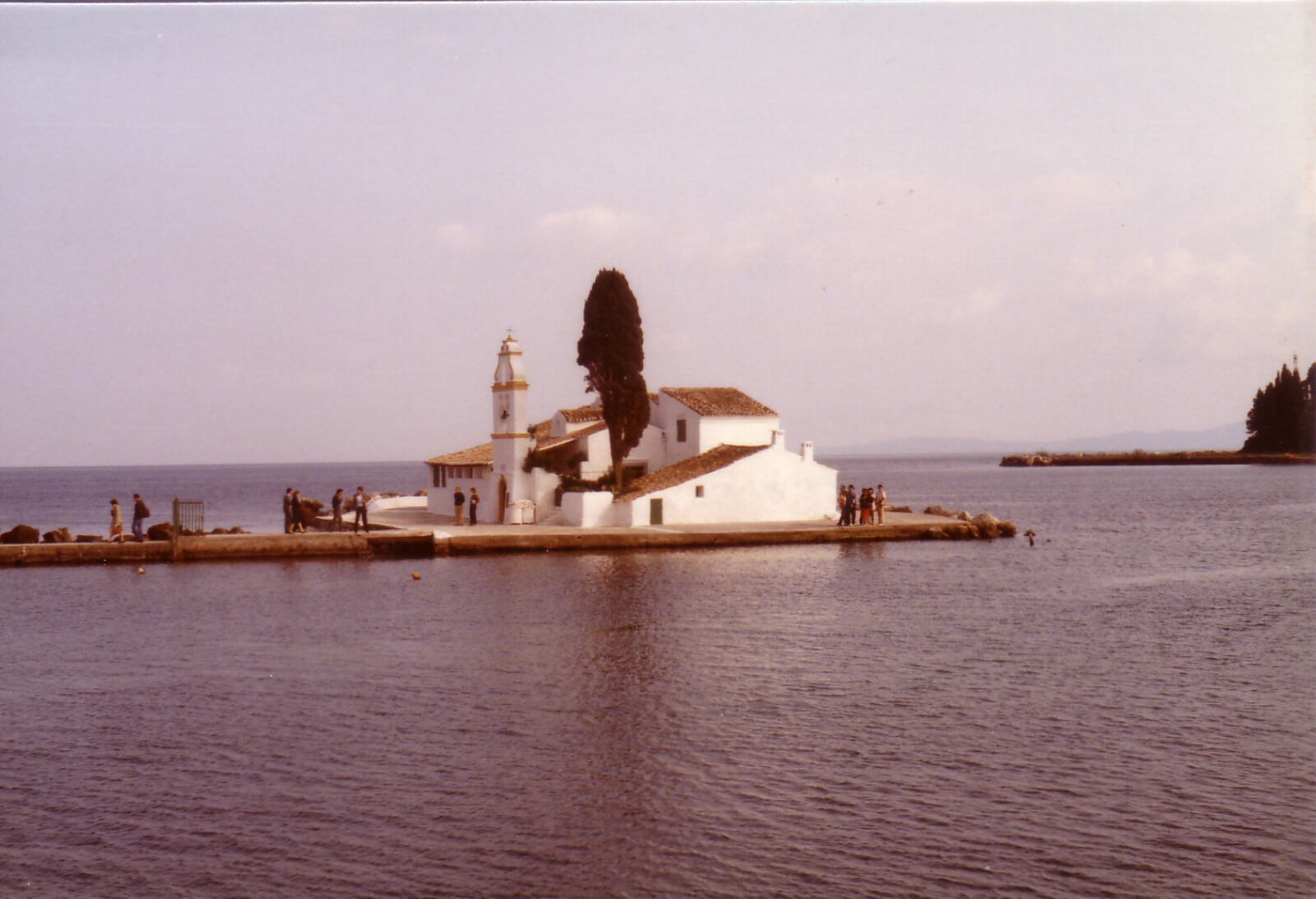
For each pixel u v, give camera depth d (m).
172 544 56.47
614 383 65.62
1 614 41.38
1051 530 82.00
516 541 58.22
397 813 21.20
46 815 21.25
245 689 29.86
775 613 40.47
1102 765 23.62
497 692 29.33
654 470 71.31
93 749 24.92
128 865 19.20
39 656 34.00
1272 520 91.56
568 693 29.20
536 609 41.28
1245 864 19.08
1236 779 22.83
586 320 66.19
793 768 23.42
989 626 38.47
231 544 57.28
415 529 61.97
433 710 27.70
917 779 22.81
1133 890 18.25
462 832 20.42
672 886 18.44
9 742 25.47
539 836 20.19
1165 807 21.39
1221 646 35.22
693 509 64.25
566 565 53.56
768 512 66.00
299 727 26.38
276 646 35.16
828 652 33.97
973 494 149.62
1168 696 29.00
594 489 66.50
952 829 20.44
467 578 49.53
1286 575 53.78
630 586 46.78
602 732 25.83
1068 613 41.34
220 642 35.88
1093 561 59.12
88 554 55.97
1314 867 18.97
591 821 20.80
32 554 55.50
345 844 19.95
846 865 19.05
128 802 21.86
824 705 28.03
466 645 35.06
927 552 60.47
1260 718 26.94
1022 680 30.62
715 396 71.56
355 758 24.20
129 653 34.44
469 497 72.31
